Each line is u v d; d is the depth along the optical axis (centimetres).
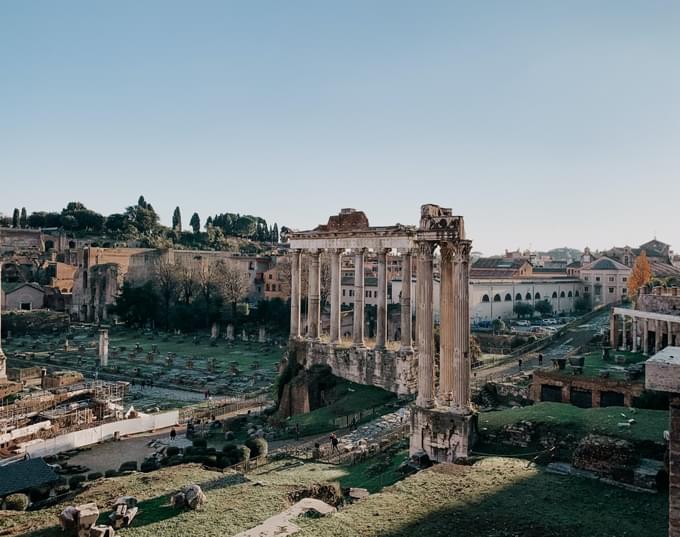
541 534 2059
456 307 3319
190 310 13212
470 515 2217
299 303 6594
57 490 3475
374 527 2111
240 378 8500
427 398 3409
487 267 15500
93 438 5138
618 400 4484
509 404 5097
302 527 2095
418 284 3488
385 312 5750
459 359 3306
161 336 12812
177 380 8275
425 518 2191
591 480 2592
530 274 15025
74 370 9081
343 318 10450
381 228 5738
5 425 5162
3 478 3434
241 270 15150
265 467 3669
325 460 3816
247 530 2083
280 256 16762
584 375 4753
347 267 14950
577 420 3312
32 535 2098
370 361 5725
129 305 13975
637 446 2862
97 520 2228
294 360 6456
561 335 9044
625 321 6906
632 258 16900
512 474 2698
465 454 3206
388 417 4712
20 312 13338
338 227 6222
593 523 2144
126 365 9538
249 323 12988
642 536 2034
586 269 15262
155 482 2748
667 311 6084
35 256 18325
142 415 5809
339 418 5091
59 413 5541
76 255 18000
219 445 4822
